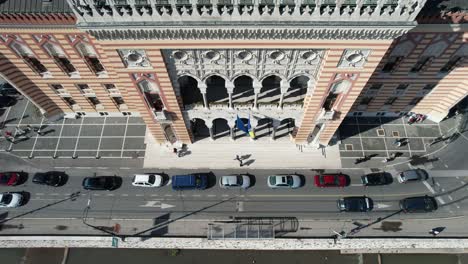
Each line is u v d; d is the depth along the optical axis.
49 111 59.72
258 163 57.88
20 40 43.44
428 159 58.06
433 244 52.38
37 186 56.94
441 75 49.97
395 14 32.06
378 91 54.09
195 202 55.50
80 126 61.84
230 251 54.03
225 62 39.59
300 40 35.38
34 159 59.09
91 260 53.94
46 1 39.19
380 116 61.91
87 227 54.06
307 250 53.69
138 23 32.94
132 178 57.41
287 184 55.31
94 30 33.53
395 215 54.09
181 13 32.56
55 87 54.19
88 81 52.09
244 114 50.22
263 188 56.31
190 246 53.19
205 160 58.25
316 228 53.41
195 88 50.06
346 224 53.59
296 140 57.78
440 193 55.53
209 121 52.25
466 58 46.12
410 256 53.41
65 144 60.25
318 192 55.88
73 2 31.23
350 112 60.84
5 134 60.94
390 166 57.69
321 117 49.22
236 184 55.34
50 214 54.97
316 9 31.69
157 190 56.41
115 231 53.66
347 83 42.69
